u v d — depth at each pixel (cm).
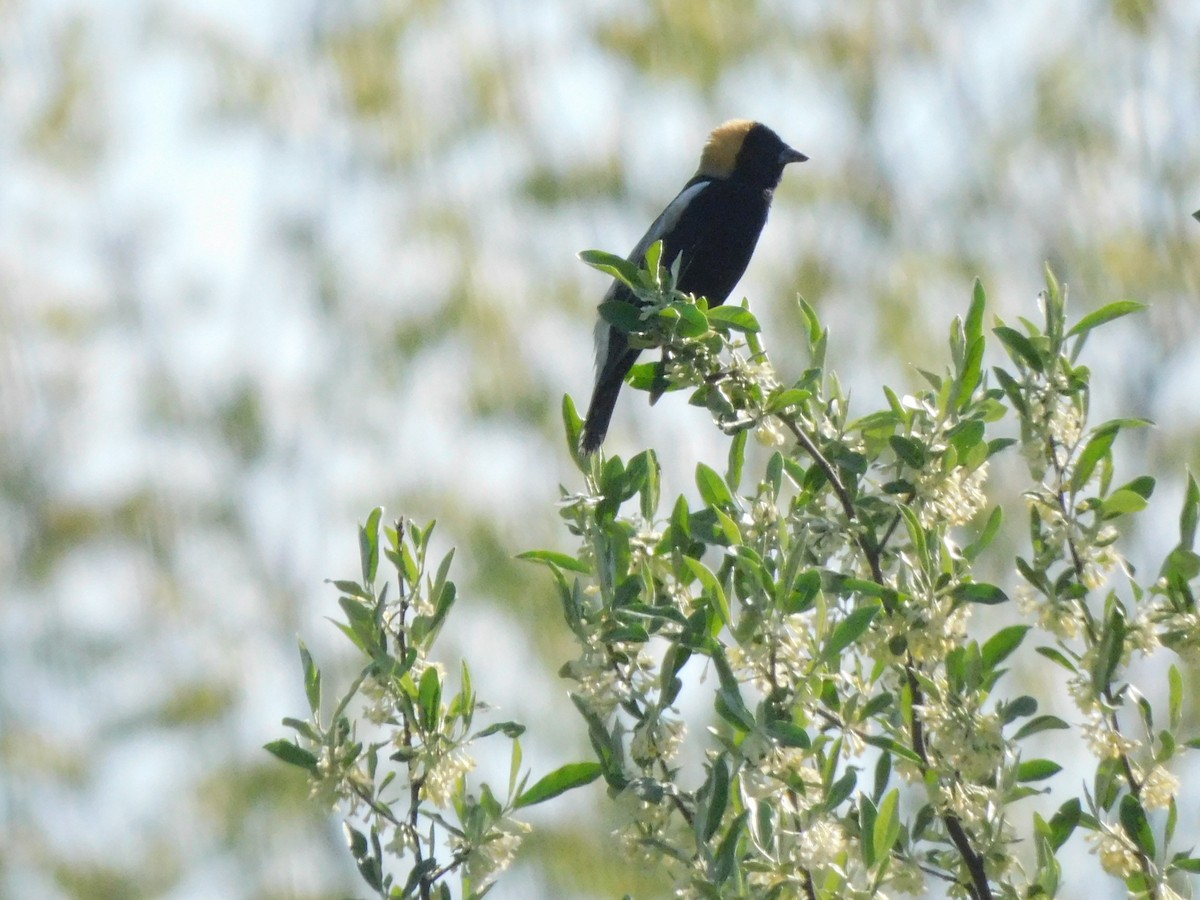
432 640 701
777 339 2122
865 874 687
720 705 641
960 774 666
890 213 2212
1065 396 707
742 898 622
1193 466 1944
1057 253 2198
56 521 2383
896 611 668
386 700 686
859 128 2297
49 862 2162
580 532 732
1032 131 2252
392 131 2362
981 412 713
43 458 2492
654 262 763
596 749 686
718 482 730
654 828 675
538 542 2052
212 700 2212
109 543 2350
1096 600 786
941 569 680
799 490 749
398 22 2427
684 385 753
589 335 2233
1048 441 702
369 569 700
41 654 2291
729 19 2320
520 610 1948
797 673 662
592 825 1844
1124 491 690
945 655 667
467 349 2200
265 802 2131
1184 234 2155
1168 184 2180
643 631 675
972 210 2236
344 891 2095
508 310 2205
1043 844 671
